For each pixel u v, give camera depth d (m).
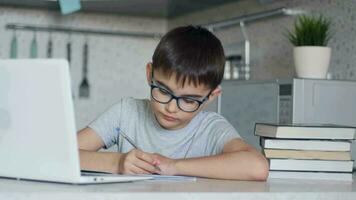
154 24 3.08
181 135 1.38
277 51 2.20
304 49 1.70
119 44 2.99
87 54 2.91
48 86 0.78
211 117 1.41
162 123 1.22
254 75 2.36
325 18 1.93
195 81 1.11
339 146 1.19
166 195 0.77
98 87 2.93
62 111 0.78
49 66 0.76
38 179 0.85
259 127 1.26
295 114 1.60
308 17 1.89
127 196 0.75
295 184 1.02
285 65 2.13
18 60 0.79
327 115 1.63
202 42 1.14
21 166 0.85
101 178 0.85
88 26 2.93
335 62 1.88
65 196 0.73
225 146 1.25
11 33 2.77
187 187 0.86
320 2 1.96
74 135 0.79
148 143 1.41
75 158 0.80
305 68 1.71
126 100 1.51
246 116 1.88
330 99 1.64
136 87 3.02
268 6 2.27
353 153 1.57
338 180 1.16
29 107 0.80
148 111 1.44
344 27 1.84
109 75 2.96
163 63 1.12
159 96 1.15
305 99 1.61
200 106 1.17
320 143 1.18
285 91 1.65
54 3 2.60
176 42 1.13
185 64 1.10
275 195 0.84
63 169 0.81
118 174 1.00
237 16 2.50
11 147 0.85
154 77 1.16
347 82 1.67
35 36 2.81
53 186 0.81
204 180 1.03
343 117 1.66
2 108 0.83
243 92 1.90
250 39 2.40
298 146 1.18
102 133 1.44
